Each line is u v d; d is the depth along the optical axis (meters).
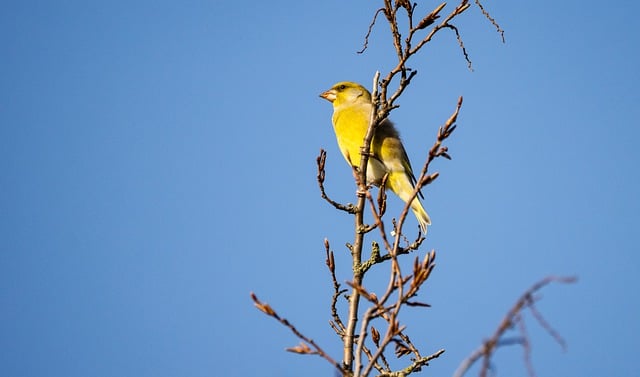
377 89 9.70
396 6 9.68
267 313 7.24
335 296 9.42
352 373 7.79
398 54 9.67
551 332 5.20
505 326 5.27
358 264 9.66
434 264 7.24
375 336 9.71
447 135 7.78
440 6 9.45
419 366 9.80
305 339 7.18
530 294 5.30
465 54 9.44
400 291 7.16
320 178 9.93
